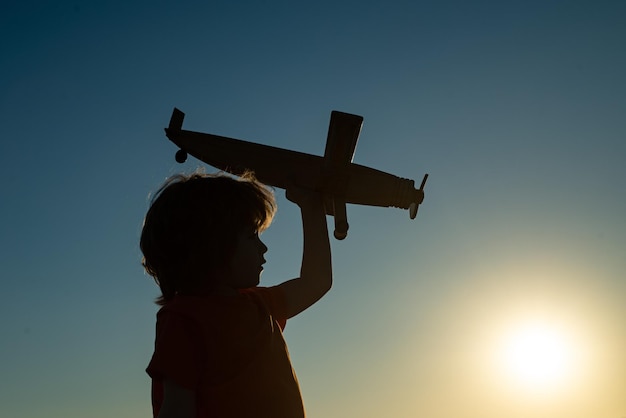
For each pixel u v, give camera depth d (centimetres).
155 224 205
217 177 210
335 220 286
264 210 213
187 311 195
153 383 196
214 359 193
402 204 313
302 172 298
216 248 200
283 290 243
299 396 213
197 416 192
